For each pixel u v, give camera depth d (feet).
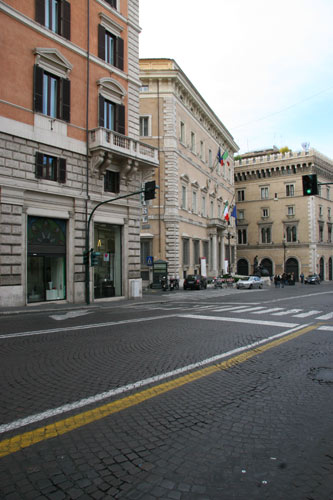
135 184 76.07
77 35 64.69
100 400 16.57
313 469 11.04
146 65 120.16
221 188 175.73
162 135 119.24
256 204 211.82
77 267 63.16
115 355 24.90
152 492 9.91
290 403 16.48
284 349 27.58
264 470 10.98
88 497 9.70
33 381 19.19
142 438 12.96
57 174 60.13
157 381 19.42
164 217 117.91
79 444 12.48
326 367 22.61
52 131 59.00
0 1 52.39
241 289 123.44
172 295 90.38
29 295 56.80
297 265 199.11
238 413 15.29
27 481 10.37
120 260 74.33
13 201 53.47
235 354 25.62
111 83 70.33
